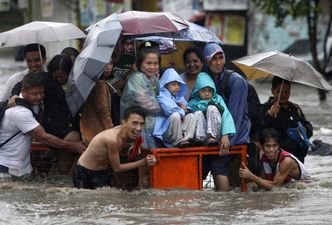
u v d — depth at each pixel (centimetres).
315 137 2889
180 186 1812
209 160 1898
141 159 1814
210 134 1806
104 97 1850
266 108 1998
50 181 1961
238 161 1902
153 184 1789
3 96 2072
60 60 1920
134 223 1523
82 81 1788
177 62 2614
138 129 1762
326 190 1864
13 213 1623
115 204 1689
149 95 1806
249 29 5409
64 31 2008
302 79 1877
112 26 1817
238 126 1858
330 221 1547
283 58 1906
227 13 5459
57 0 6175
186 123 1814
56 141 1883
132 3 6056
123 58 1947
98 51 1792
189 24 2003
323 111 3712
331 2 4306
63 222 1539
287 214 1611
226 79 1886
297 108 2005
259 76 2077
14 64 6594
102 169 1827
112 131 1780
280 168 1866
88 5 6069
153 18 1884
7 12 6731
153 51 1830
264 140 1864
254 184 1927
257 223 1529
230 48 5466
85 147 1886
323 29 5028
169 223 1523
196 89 1859
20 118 1878
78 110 1820
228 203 1712
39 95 1889
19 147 1919
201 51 1894
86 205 1683
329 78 4925
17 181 1930
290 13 3934
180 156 1802
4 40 2011
